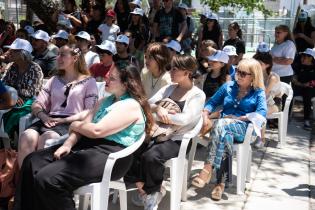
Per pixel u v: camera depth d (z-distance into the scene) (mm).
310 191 4527
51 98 4113
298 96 7305
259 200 4254
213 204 4117
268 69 5816
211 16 8547
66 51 4035
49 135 3713
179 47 5855
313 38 8547
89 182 3070
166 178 4594
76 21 9062
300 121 7438
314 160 5516
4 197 3635
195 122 3920
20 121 4160
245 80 4305
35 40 5938
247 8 15031
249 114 4250
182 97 3971
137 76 3346
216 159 4102
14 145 4488
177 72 3936
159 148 3623
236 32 8031
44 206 3010
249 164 4656
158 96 4109
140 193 3773
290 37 7031
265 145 6043
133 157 3520
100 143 3240
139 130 3293
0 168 3621
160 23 8312
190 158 4531
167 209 3975
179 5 8656
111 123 3166
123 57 6098
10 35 9336
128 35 7664
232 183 4586
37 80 4559
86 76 4148
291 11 18562
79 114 3928
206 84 5555
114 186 3387
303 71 7133
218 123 4176
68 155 3127
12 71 4641
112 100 3451
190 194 4312
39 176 2930
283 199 4297
